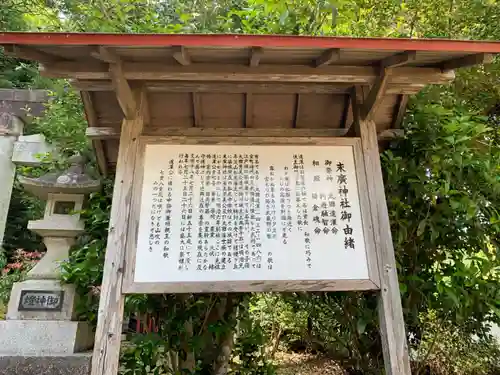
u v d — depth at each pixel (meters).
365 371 3.56
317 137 2.80
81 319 3.46
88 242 3.68
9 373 2.84
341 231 2.56
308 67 2.63
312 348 5.90
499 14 3.79
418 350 3.88
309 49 2.32
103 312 2.29
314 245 2.51
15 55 2.22
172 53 2.24
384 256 2.53
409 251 3.21
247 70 2.59
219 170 2.67
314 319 4.52
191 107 3.06
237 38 2.16
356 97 2.93
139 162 2.64
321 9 3.70
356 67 2.65
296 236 2.53
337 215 2.60
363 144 2.80
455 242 3.17
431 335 3.89
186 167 2.66
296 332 5.60
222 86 2.89
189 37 2.14
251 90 2.93
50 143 4.11
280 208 2.59
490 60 2.33
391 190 3.23
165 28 4.07
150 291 2.33
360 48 2.22
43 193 3.68
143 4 4.91
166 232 2.48
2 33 2.05
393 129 3.19
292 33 3.96
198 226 2.51
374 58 2.54
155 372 3.22
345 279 2.44
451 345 4.02
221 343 3.73
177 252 2.43
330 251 2.51
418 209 3.19
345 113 3.15
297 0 3.76
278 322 5.59
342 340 3.96
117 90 2.48
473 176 3.03
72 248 3.68
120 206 2.51
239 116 3.14
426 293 3.08
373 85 2.70
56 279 3.46
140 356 3.20
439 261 3.17
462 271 2.96
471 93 3.78
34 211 6.04
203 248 2.45
